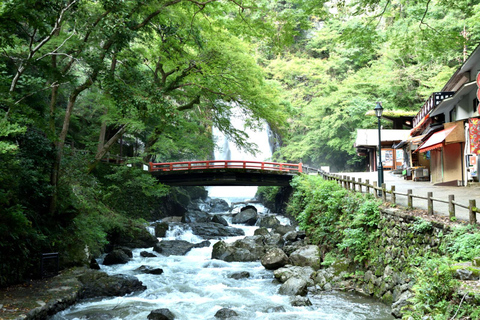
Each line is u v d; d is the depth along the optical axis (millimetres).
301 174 26906
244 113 23828
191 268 16031
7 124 9773
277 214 32625
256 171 28297
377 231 12203
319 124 39844
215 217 28484
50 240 13453
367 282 11953
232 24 15664
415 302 6383
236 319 9789
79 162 16281
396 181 23516
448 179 19375
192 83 21234
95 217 16750
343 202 15461
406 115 31625
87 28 11938
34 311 9117
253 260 17578
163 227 23969
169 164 28016
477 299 5184
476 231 7777
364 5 11664
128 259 17734
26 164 12742
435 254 8602
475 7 24625
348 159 44188
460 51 31781
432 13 29422
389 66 37188
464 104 18203
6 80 12359
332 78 46031
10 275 11258
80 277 12492
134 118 18844
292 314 10102
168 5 13711
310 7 11594
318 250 15414
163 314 9797
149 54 20031
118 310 10641
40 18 10258
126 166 21328
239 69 20672
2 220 10898
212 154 44188
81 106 25422
